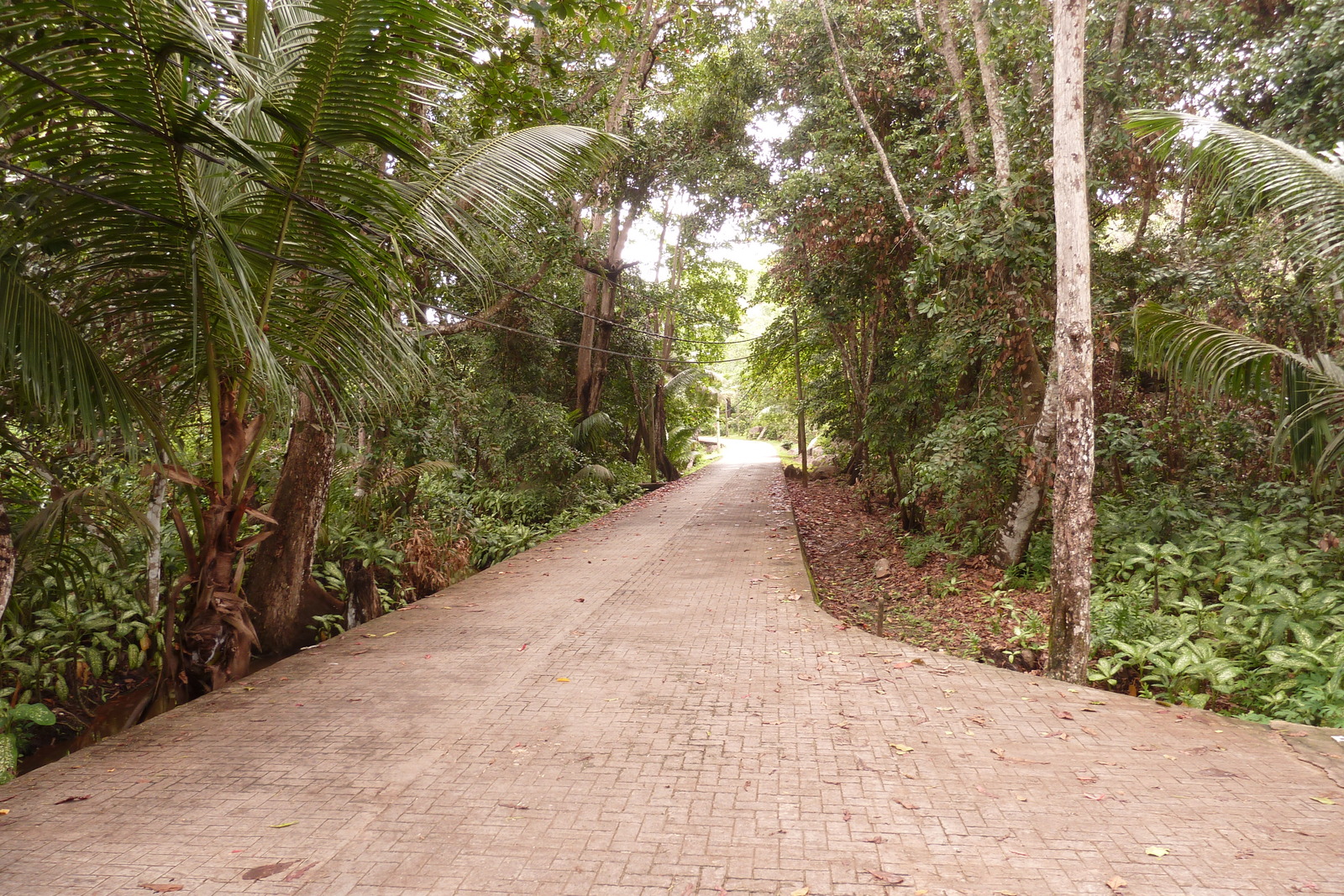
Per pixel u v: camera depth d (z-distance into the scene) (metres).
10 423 5.23
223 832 2.96
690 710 4.31
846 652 5.45
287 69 3.95
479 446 14.88
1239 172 5.90
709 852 2.77
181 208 3.99
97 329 4.28
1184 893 2.46
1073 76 5.25
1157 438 10.09
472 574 10.27
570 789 3.32
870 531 15.56
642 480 24.97
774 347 23.72
